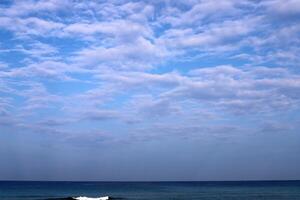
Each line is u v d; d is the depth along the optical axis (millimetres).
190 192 116562
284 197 92938
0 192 117312
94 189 142250
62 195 99500
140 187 167000
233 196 96438
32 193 111250
